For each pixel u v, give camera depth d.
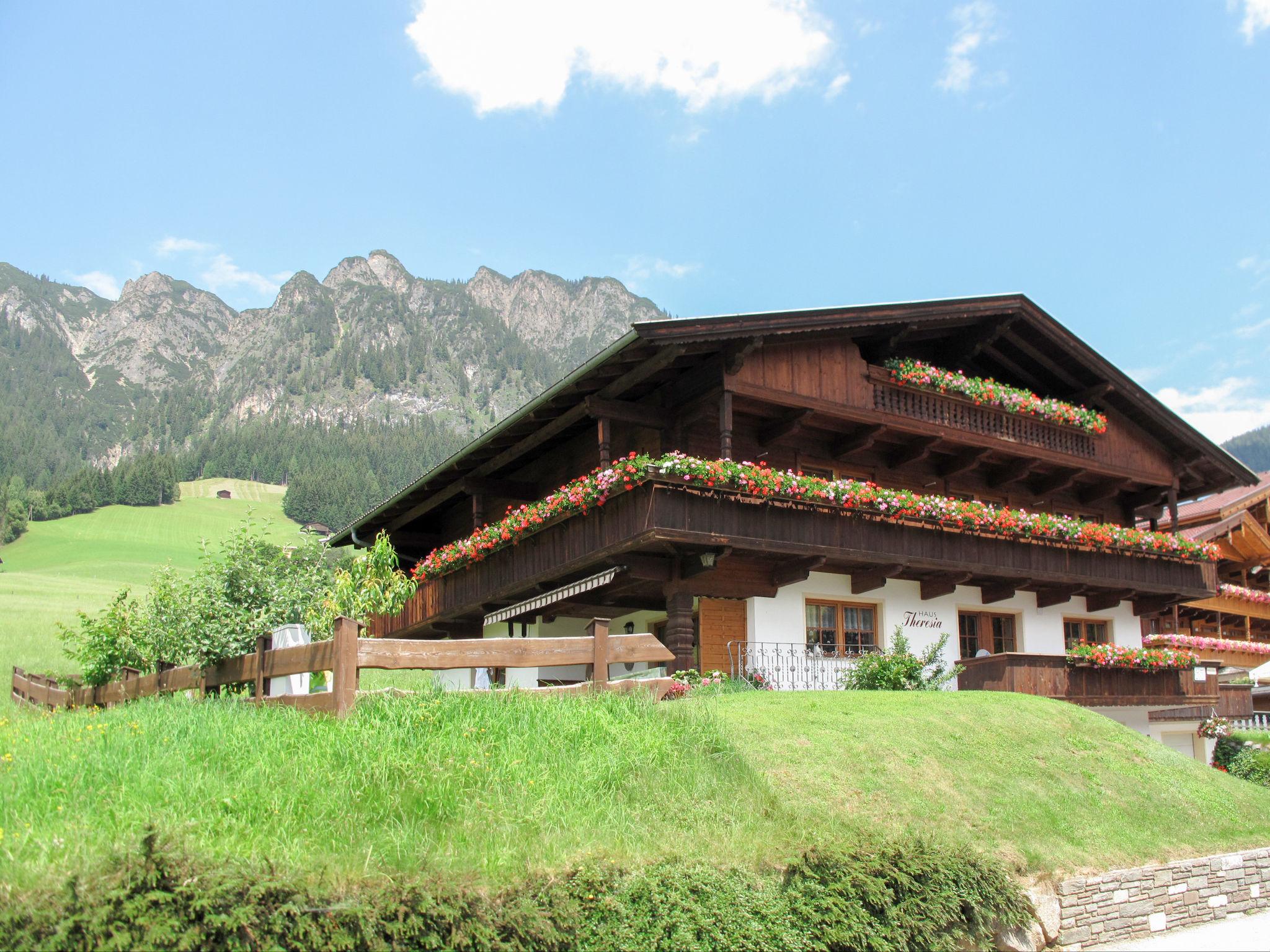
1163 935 11.16
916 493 19.70
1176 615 27.77
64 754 8.79
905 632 20.55
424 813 8.27
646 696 11.48
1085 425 22.77
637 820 9.00
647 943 7.56
